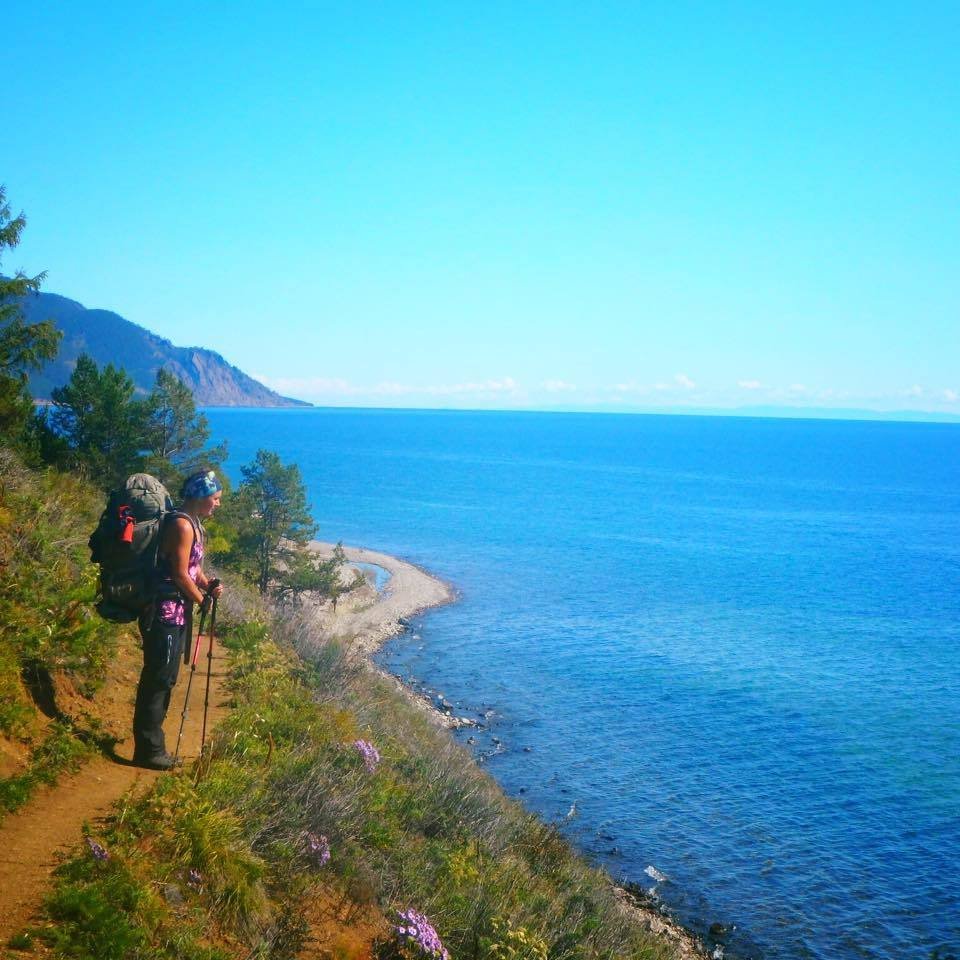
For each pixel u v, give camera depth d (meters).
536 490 176.88
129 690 6.83
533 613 60.34
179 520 5.46
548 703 37.59
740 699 39.53
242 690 8.19
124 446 29.53
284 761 6.40
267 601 18.67
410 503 143.62
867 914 20.14
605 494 173.12
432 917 5.91
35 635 6.01
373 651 46.16
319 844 5.50
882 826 25.45
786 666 46.62
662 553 95.56
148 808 4.77
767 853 23.23
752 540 110.94
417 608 60.31
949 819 26.03
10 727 5.13
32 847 4.19
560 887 9.84
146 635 5.45
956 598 71.00
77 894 3.73
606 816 25.25
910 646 52.66
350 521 117.50
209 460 36.69
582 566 84.44
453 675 42.00
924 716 37.47
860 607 66.56
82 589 6.86
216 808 5.09
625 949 8.96
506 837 9.79
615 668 44.91
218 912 4.37
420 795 8.49
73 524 9.23
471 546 96.44
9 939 3.43
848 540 113.56
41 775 4.82
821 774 29.92
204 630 10.24
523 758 30.17
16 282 21.16
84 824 4.37
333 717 8.84
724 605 65.94
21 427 18.77
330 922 5.02
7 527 7.64
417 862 6.59
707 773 29.56
